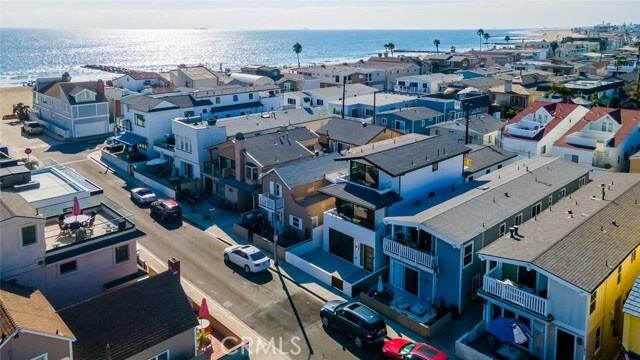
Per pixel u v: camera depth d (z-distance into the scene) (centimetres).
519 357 2825
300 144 5531
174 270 2936
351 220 4022
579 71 13325
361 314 3109
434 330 3164
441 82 10938
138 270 3434
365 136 6122
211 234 4662
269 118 6775
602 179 4288
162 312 2738
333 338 3169
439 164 4269
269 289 3738
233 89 8281
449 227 3378
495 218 3597
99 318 2616
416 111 7662
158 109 6731
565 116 7000
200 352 2828
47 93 8575
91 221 3291
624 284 3027
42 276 2992
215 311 3431
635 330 2481
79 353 2462
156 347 2623
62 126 8281
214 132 5791
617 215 3431
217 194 5541
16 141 7806
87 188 3938
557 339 2764
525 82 10675
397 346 2916
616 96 10144
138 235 3347
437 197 4138
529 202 3947
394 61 14762
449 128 7269
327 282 3819
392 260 3675
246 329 3247
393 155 4138
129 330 2612
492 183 4334
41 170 4341
